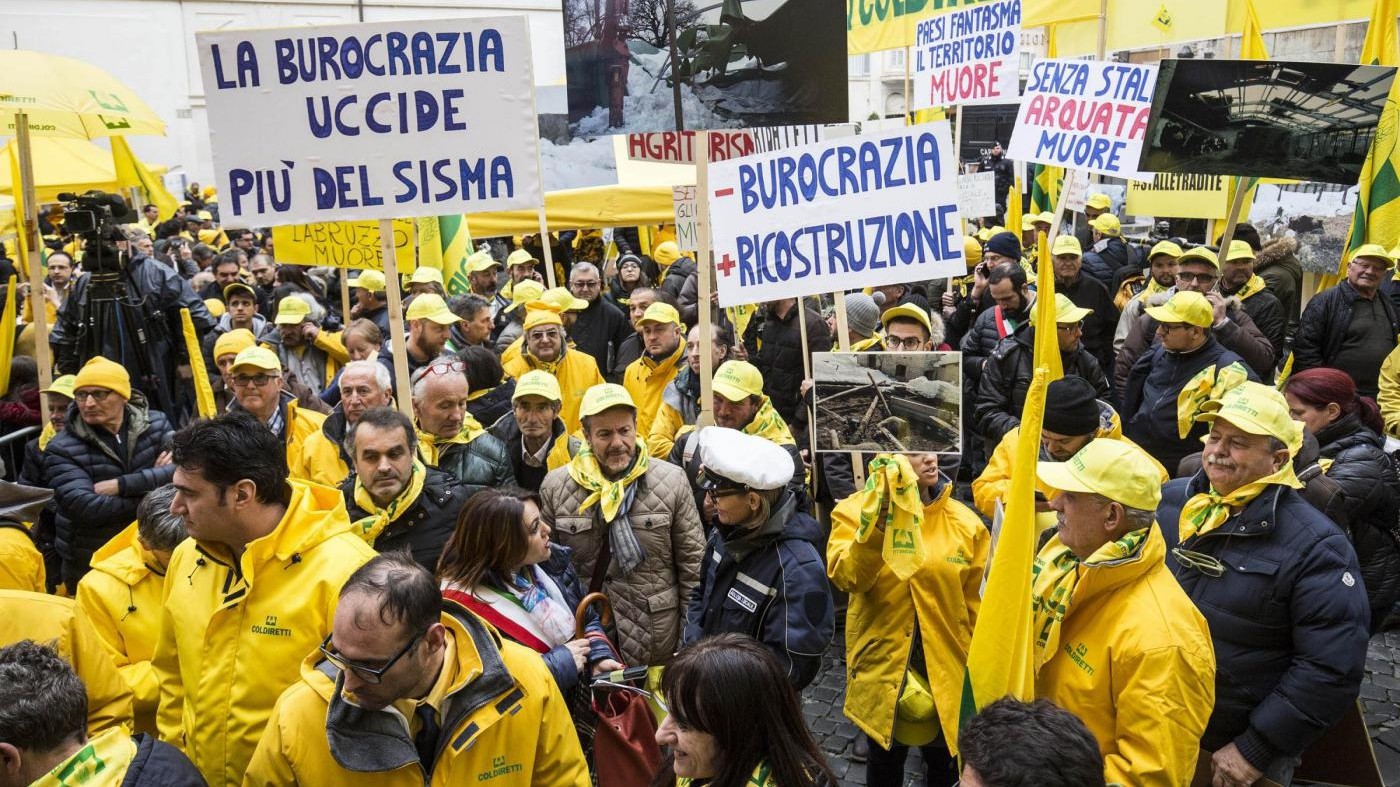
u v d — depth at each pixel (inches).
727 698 89.6
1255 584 130.7
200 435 109.4
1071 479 115.8
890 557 136.5
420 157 185.6
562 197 436.8
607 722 126.8
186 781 92.8
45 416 237.8
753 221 185.9
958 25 318.3
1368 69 232.7
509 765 100.7
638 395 268.8
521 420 208.2
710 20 190.1
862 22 434.0
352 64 183.3
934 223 175.6
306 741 95.7
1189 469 177.8
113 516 197.8
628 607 167.8
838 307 181.9
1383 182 313.7
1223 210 381.1
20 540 146.3
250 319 347.6
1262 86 239.5
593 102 201.2
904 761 166.6
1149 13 435.8
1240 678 131.2
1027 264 387.9
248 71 183.9
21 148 254.2
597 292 354.9
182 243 569.9
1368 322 299.9
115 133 325.4
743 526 137.0
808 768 92.0
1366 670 221.6
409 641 90.3
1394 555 181.8
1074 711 116.0
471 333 299.1
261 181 186.2
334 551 115.3
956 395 138.3
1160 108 246.8
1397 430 268.4
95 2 1178.6
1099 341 332.5
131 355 281.1
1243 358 262.1
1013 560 108.3
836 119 187.6
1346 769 137.6
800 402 268.8
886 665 152.5
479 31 183.2
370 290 356.2
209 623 112.7
